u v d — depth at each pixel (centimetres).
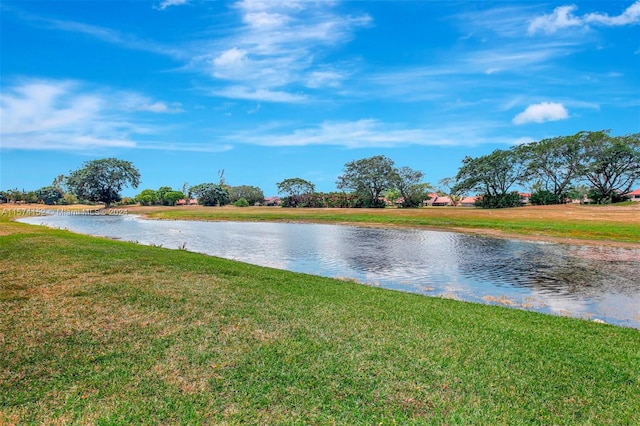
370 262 1662
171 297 810
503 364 543
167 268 1129
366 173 7412
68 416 392
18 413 395
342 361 533
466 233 2931
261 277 1076
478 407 433
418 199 7438
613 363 561
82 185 8012
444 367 526
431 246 2208
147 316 686
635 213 4019
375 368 516
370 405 429
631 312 960
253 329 643
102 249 1460
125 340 580
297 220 4322
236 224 3978
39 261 1165
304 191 8294
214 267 1188
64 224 3800
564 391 475
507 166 6544
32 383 453
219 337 603
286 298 852
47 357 518
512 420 410
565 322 781
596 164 5828
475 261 1700
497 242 2394
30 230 2247
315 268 1524
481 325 720
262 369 502
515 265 1603
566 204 6159
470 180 6712
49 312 692
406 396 450
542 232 2789
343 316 736
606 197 5975
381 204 7569
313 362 527
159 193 9831
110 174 8256
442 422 402
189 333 614
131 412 401
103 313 695
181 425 382
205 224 3972
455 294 1130
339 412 414
